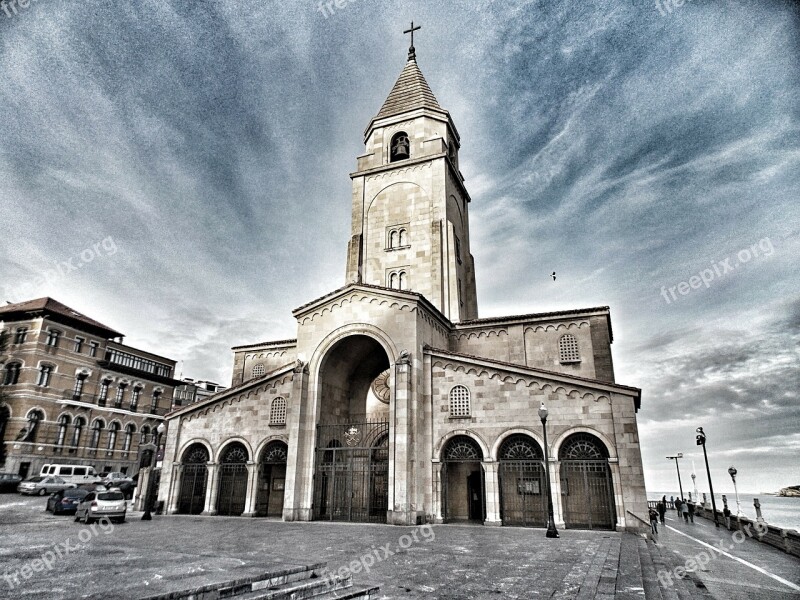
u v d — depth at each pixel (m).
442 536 20.78
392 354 28.28
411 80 45.47
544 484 25.36
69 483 44.25
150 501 27.33
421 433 27.27
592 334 32.03
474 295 42.91
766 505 141.12
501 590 11.16
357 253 39.12
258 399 31.61
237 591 10.02
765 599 13.48
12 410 47.94
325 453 29.86
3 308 54.00
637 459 23.77
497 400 26.94
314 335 30.69
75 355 53.75
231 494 31.06
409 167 40.38
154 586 9.57
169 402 65.56
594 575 12.70
